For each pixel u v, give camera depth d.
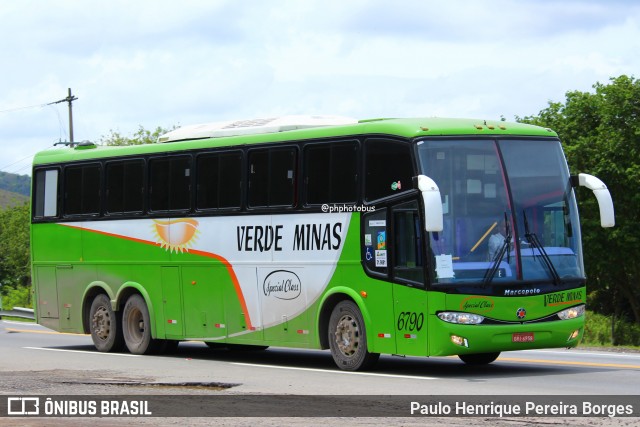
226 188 19.92
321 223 18.00
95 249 22.86
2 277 98.12
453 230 16.25
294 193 18.52
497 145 16.81
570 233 17.14
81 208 23.27
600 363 18.88
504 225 16.53
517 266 16.47
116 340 22.48
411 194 16.38
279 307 18.83
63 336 29.16
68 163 23.62
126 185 22.19
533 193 16.89
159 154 21.38
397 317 16.70
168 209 21.17
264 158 19.14
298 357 21.23
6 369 18.06
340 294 17.81
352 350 17.53
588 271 49.84
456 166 16.48
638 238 48.53
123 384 15.44
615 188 50.06
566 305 16.81
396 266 16.69
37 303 24.44
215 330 20.17
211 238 20.17
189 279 20.69
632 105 49.91
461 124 16.86
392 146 16.80
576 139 51.91
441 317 16.03
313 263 18.12
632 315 57.50
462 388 14.62
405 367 18.22
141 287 21.75
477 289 16.14
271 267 18.94
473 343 16.08
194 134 20.97
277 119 19.38
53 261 23.94
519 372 17.19
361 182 17.28
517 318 16.36
